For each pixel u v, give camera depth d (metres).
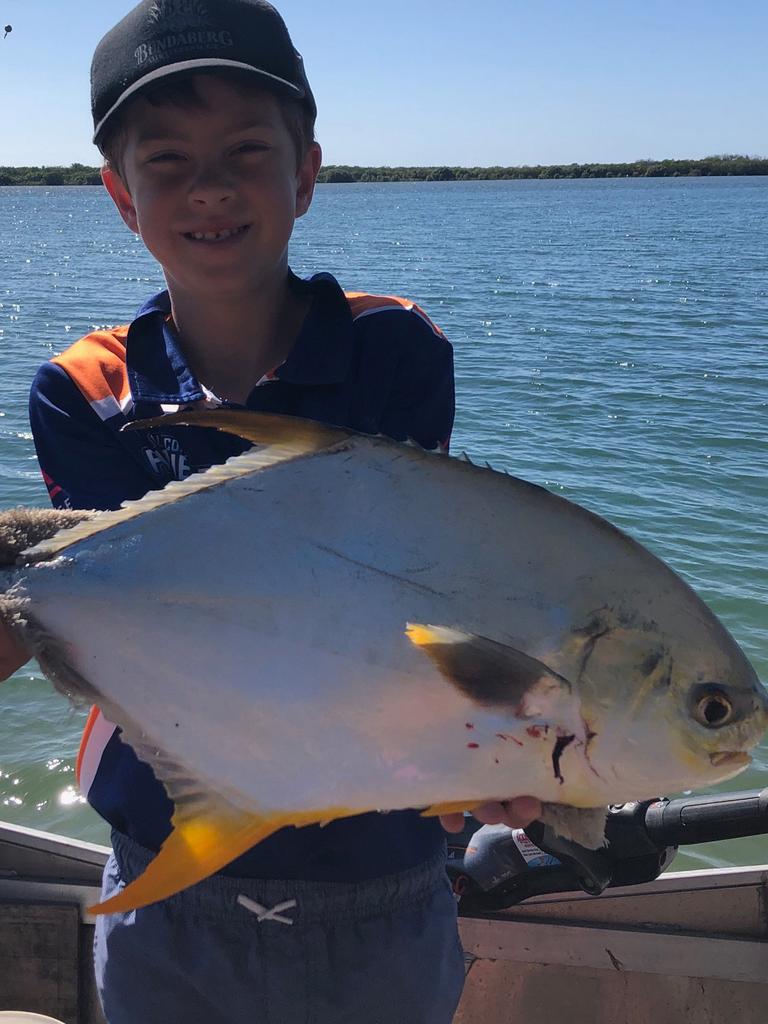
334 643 1.56
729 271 37.09
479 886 2.87
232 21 1.94
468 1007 3.04
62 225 85.62
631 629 1.54
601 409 14.12
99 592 1.65
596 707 1.53
